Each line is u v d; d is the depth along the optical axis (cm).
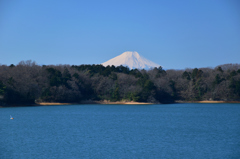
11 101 18862
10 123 11094
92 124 11000
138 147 6925
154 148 6831
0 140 7669
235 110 18162
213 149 6762
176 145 7156
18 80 19000
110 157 6075
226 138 8062
